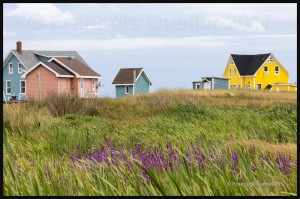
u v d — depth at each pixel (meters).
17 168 7.64
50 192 6.14
